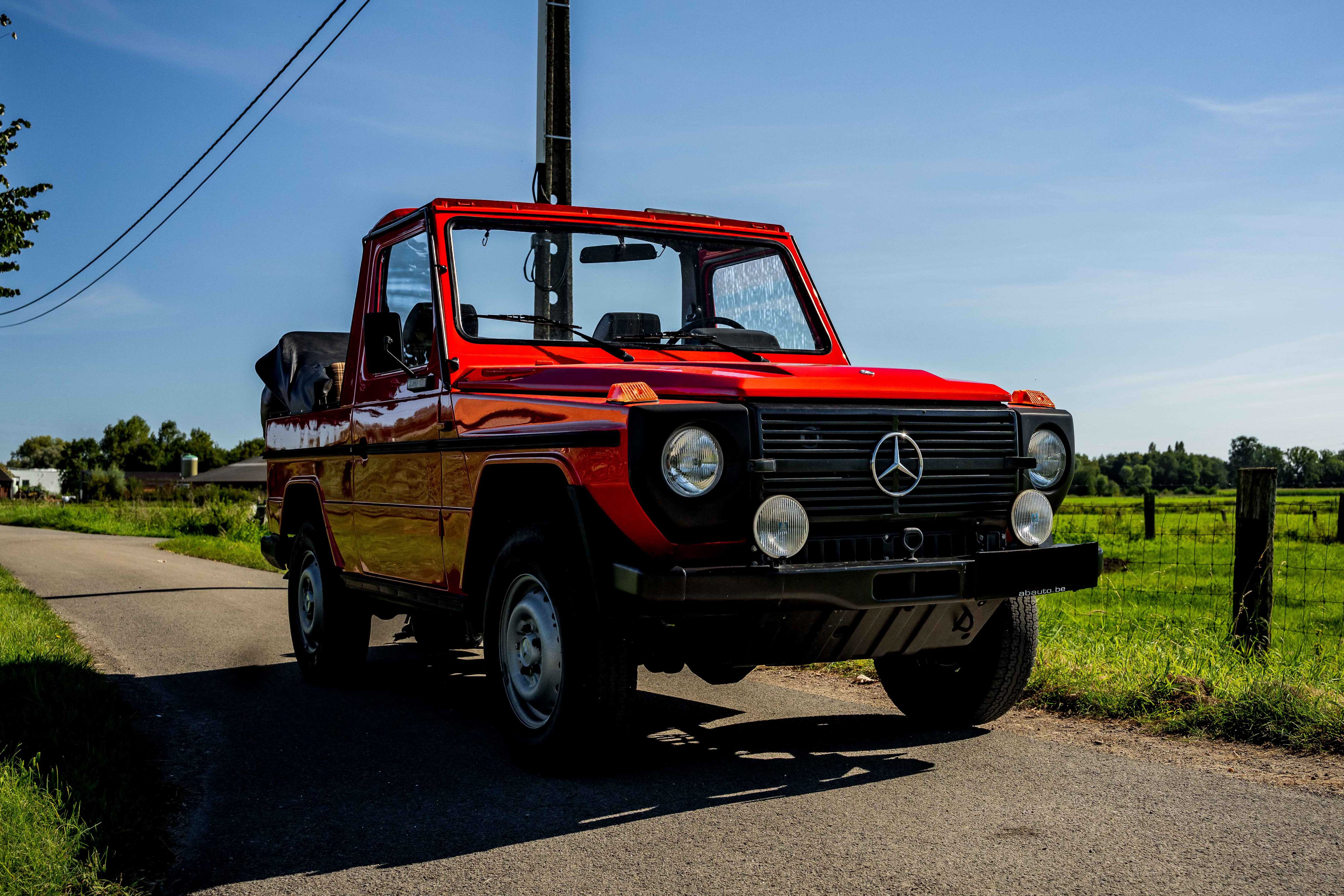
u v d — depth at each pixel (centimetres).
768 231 589
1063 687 549
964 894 300
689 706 569
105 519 3362
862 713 546
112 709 539
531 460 414
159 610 1016
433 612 527
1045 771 427
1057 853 331
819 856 333
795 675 654
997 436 430
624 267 539
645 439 367
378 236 581
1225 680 536
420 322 523
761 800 394
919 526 415
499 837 357
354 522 595
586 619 404
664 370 420
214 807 395
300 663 677
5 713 505
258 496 4556
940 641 442
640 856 336
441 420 489
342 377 636
